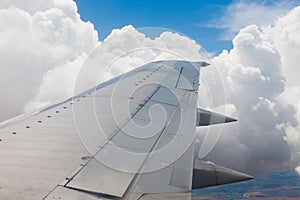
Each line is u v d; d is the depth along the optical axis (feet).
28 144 20.16
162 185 16.33
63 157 18.26
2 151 18.72
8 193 13.29
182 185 16.75
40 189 14.02
